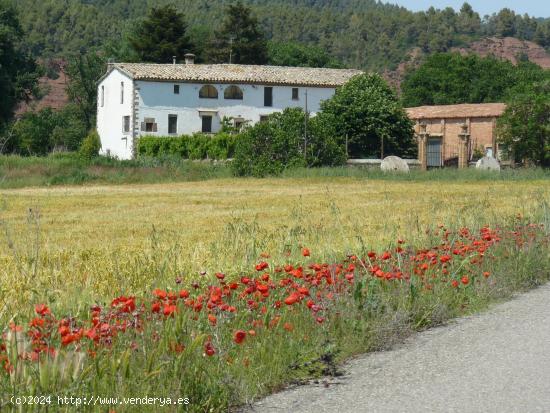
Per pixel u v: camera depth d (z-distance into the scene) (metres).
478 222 15.62
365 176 48.03
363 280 9.20
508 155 55.84
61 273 11.01
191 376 6.24
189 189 39.19
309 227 16.98
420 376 7.13
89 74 101.19
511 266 12.43
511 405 6.25
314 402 6.43
